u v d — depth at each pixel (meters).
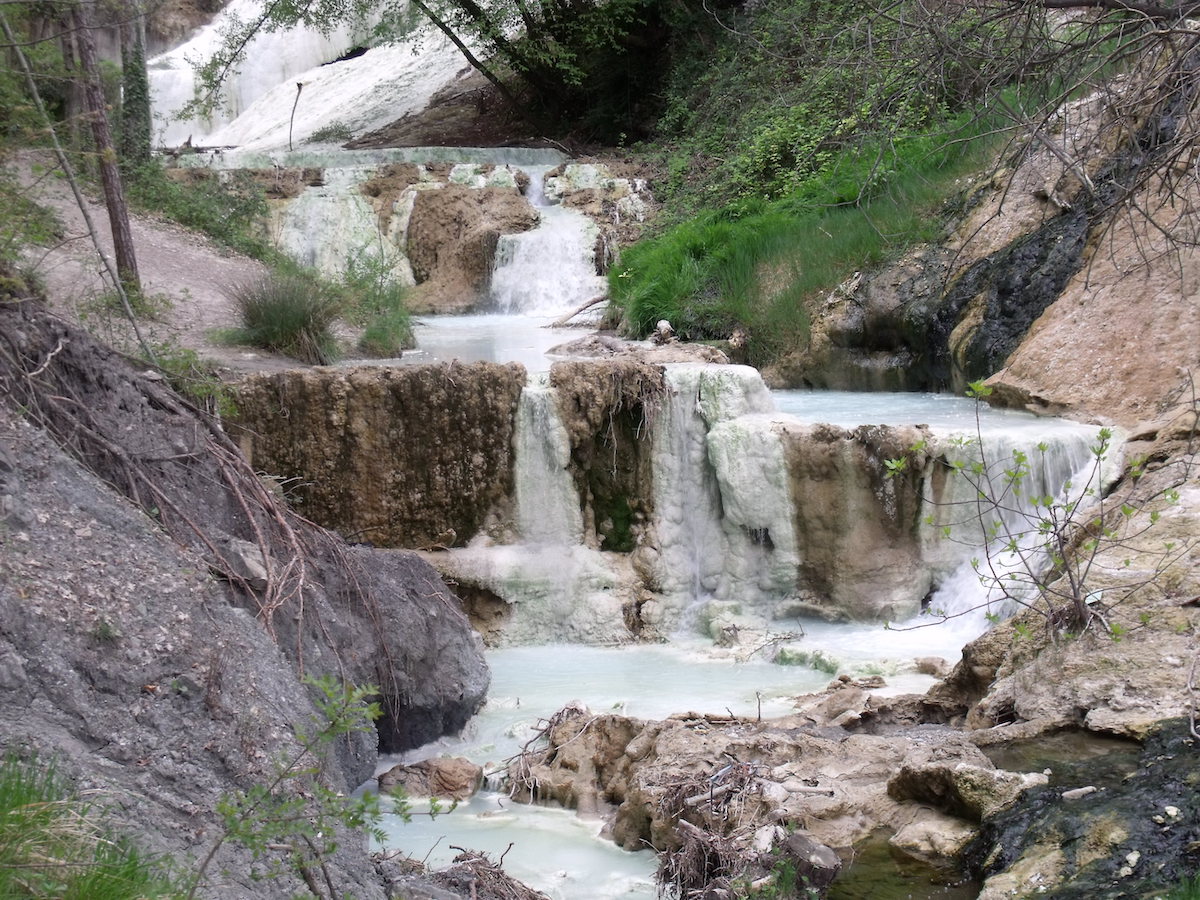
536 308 21.47
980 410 12.84
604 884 6.68
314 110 34.78
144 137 20.02
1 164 9.07
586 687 9.77
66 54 11.93
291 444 11.05
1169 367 11.43
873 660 9.70
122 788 5.05
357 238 22.61
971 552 10.73
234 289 14.58
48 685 5.49
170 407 8.53
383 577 8.99
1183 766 5.96
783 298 15.96
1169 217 12.26
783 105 21.08
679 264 17.66
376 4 29.53
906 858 6.12
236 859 4.89
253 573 7.62
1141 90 7.47
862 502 10.86
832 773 7.01
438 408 11.23
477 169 23.77
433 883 6.13
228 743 5.80
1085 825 5.69
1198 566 7.54
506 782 8.04
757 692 9.13
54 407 7.46
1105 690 6.83
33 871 3.99
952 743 6.80
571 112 29.08
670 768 7.28
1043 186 14.09
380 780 8.02
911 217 15.62
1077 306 12.68
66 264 12.76
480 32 27.47
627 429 11.52
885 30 8.92
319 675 7.61
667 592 11.36
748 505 11.12
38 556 6.11
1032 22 7.94
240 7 39.59
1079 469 10.51
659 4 26.94
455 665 9.02
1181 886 5.07
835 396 14.62
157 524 7.38
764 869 6.02
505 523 11.41
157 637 6.14
